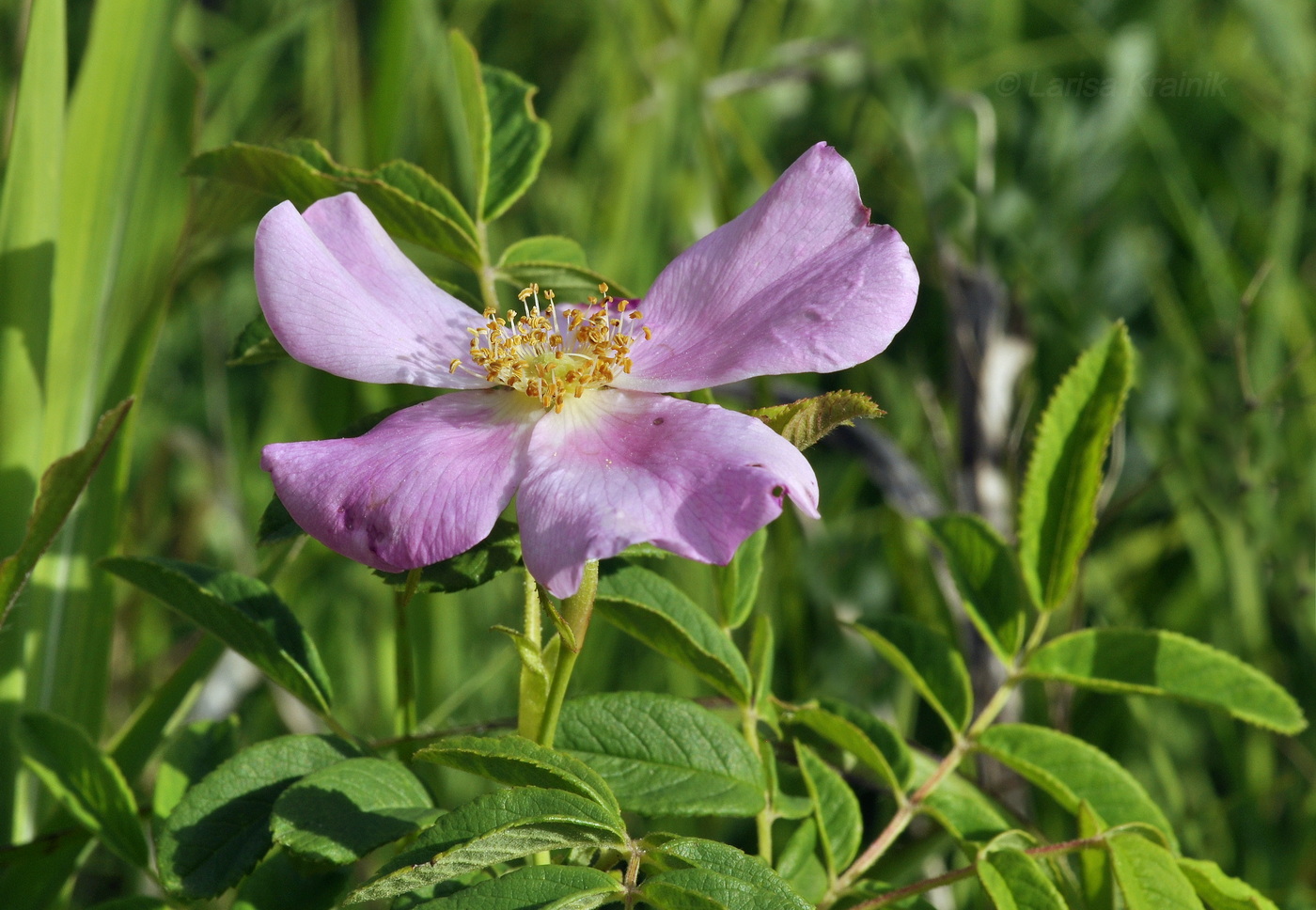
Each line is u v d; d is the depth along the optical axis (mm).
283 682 320
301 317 312
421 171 332
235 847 303
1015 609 337
